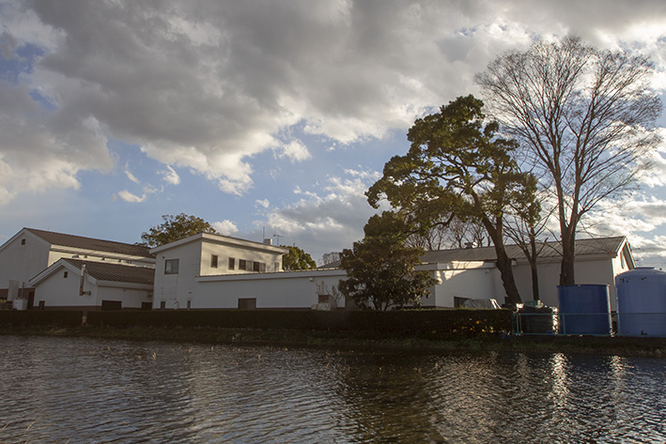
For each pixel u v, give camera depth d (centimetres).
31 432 866
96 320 3672
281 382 1398
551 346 2211
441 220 3244
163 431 878
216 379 1450
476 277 3600
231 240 4225
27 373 1551
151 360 1914
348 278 3005
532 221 2980
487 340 2378
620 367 1678
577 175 3084
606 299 2406
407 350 2297
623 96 2947
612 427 912
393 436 856
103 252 5191
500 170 3102
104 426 908
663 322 2175
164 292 4141
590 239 3906
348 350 2316
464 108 3056
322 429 897
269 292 3628
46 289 4388
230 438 841
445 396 1191
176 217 6338
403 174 3156
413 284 2748
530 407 1071
